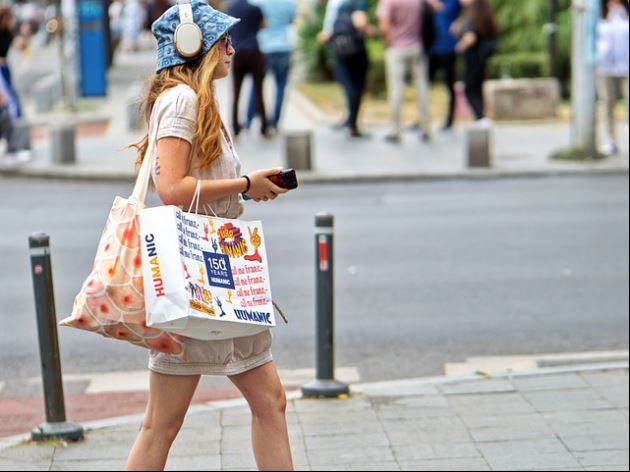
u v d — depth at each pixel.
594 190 23.19
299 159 25.47
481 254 17.47
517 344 13.10
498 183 24.50
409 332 13.57
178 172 6.70
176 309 6.35
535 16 41.53
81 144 30.78
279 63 30.64
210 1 29.73
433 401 10.91
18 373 12.38
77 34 42.12
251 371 7.14
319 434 10.03
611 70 26.50
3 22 30.02
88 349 13.28
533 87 33.91
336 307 14.62
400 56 28.80
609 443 9.66
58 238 19.20
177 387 6.99
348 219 20.56
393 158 27.08
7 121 28.41
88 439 10.09
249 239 6.84
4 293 15.54
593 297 15.01
